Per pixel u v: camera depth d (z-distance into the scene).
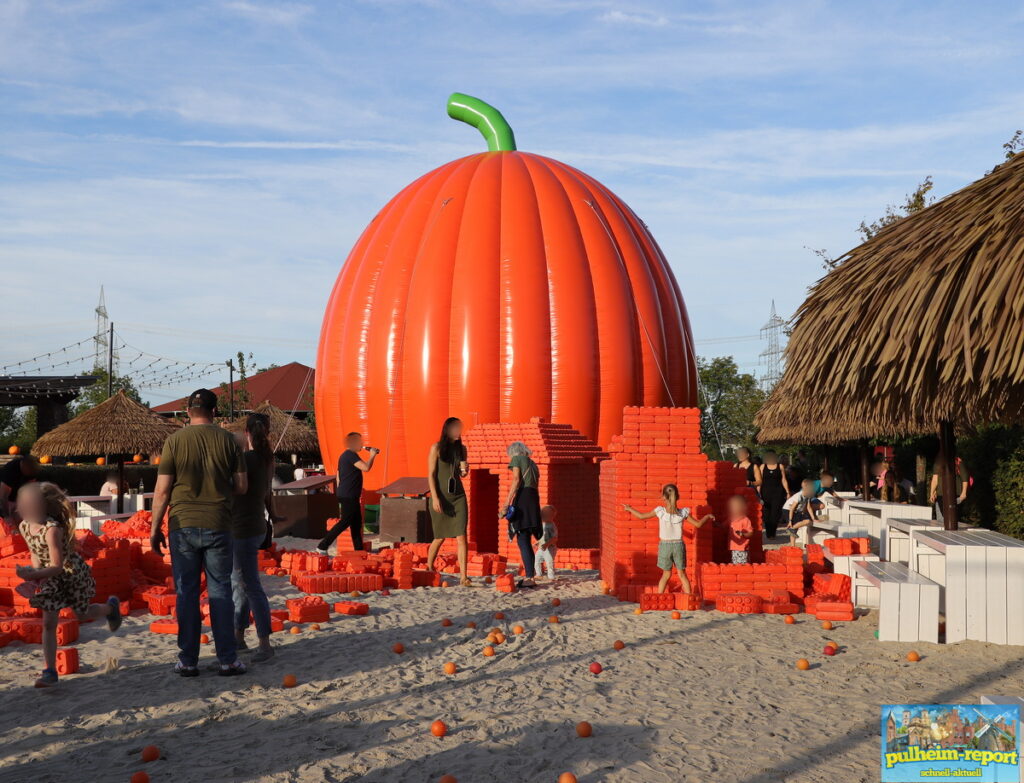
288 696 6.22
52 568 6.29
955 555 8.23
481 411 20.61
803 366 8.87
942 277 7.25
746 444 56.38
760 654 7.71
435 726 5.39
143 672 6.82
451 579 12.09
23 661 7.14
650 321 22.30
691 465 11.15
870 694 6.36
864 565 10.02
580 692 6.41
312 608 8.98
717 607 9.93
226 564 6.75
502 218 22.02
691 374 24.17
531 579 11.71
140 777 4.50
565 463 15.12
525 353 20.66
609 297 21.64
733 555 11.27
